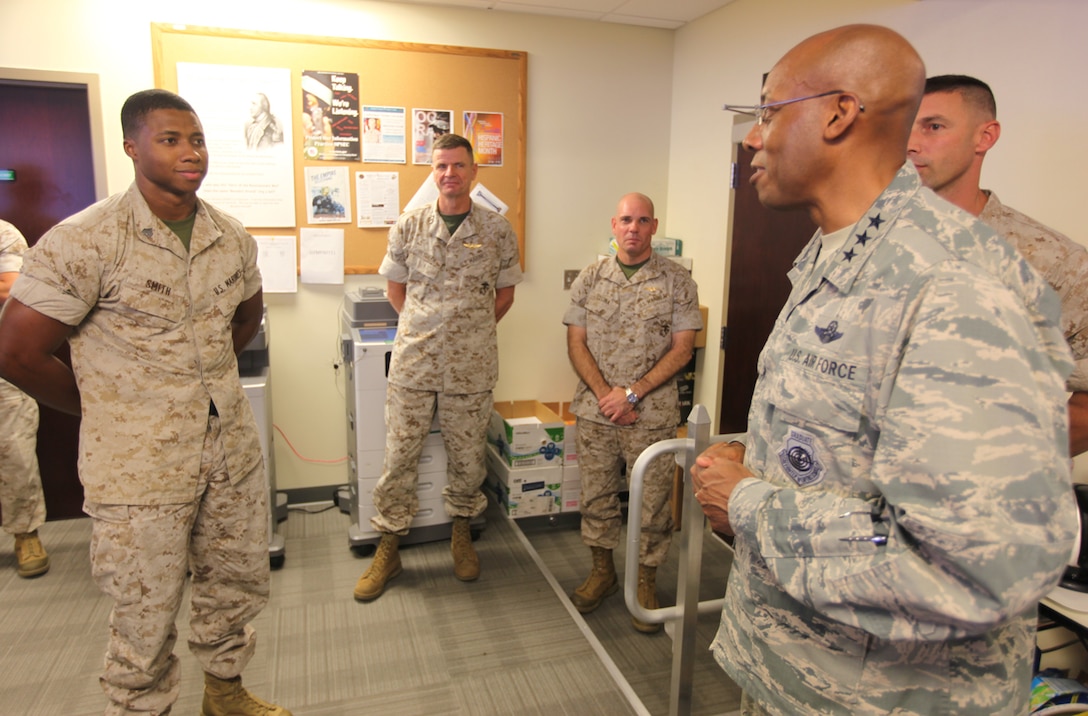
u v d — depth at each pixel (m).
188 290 1.64
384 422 2.89
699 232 3.49
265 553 1.90
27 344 1.50
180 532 1.66
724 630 1.09
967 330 0.70
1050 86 1.84
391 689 2.17
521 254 3.56
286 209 3.21
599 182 3.64
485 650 2.38
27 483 2.65
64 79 2.88
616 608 2.71
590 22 3.49
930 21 2.21
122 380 1.58
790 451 0.90
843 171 0.88
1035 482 0.66
